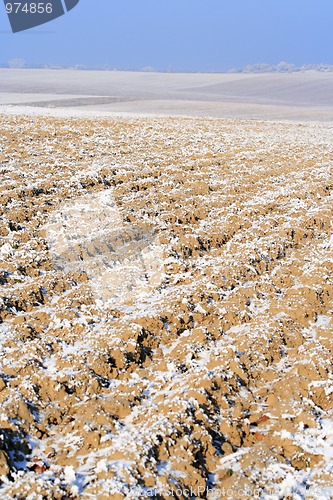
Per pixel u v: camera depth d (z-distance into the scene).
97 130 22.14
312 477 5.67
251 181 16.05
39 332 7.89
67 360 7.11
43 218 11.91
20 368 6.86
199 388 6.58
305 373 7.27
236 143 21.52
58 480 5.23
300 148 21.23
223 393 6.75
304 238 12.23
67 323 8.03
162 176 15.70
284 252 11.38
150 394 6.82
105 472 5.28
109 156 17.59
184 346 7.75
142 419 6.26
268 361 7.63
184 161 17.70
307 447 5.97
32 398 6.41
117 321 8.19
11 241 10.55
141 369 7.30
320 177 16.70
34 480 5.14
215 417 6.34
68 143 19.00
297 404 6.65
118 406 6.42
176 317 8.33
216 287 9.38
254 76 107.50
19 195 12.90
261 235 12.05
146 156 17.86
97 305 8.73
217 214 13.24
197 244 11.34
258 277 10.16
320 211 13.48
